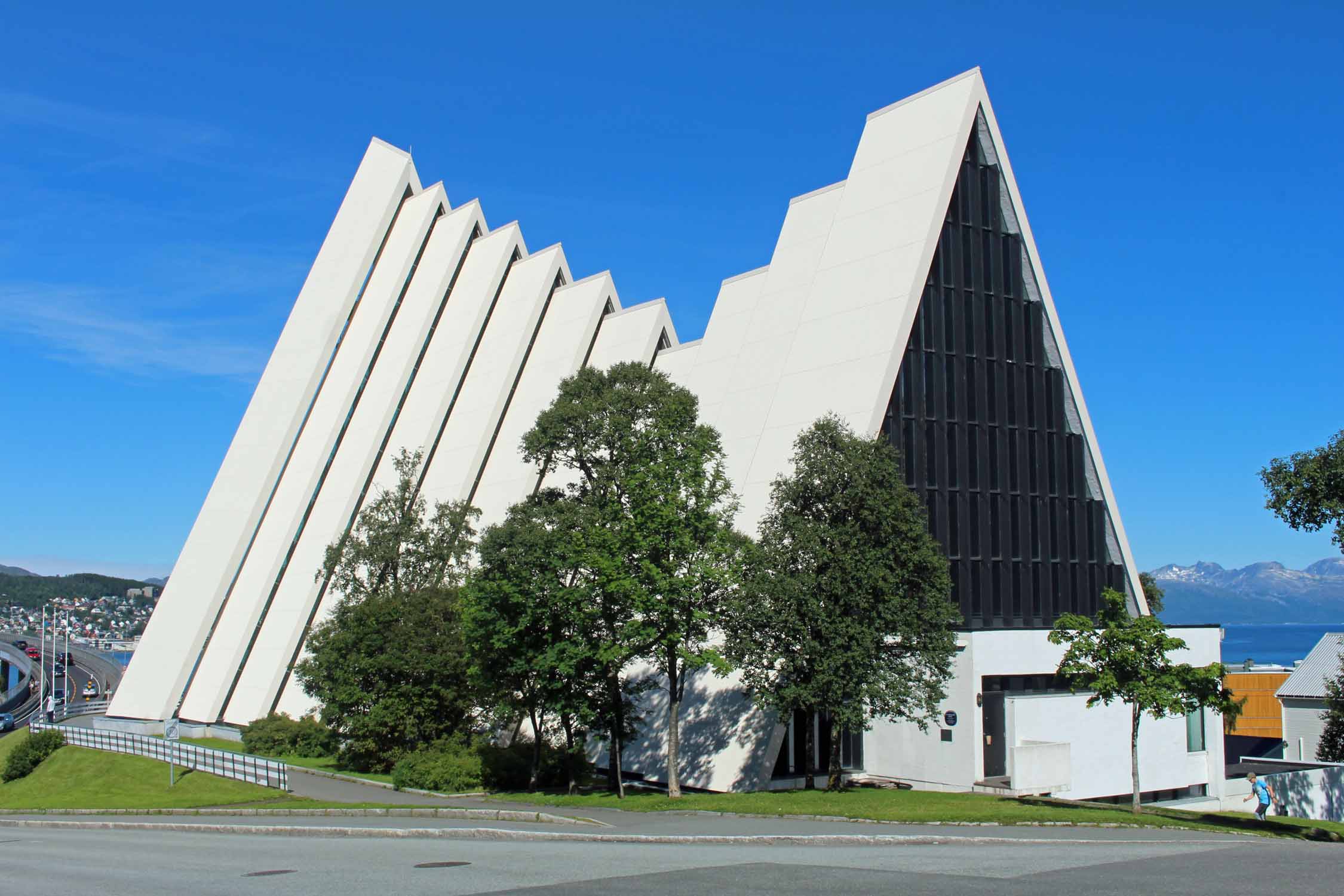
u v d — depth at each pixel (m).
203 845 25.52
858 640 30.55
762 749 37.50
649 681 35.59
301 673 45.34
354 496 60.53
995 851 20.64
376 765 41.38
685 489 31.33
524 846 22.03
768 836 22.36
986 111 46.09
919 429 43.00
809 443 33.28
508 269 66.88
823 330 45.94
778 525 32.59
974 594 43.69
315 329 70.38
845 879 16.17
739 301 55.03
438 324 67.06
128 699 67.00
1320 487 31.83
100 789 45.16
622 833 23.78
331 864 19.62
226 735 59.19
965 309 45.19
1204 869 17.78
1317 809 43.03
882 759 40.28
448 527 46.84
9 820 37.97
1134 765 31.58
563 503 33.34
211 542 68.50
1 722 80.12
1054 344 46.72
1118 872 17.20
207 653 64.12
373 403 64.88
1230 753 65.81
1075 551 46.50
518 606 33.00
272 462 66.69
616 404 32.28
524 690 35.28
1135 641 30.95
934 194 44.59
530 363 61.47
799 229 52.72
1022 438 45.94
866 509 31.72
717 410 50.31
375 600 42.25
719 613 31.80
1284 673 78.81
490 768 37.38
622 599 31.11
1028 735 37.66
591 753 44.84
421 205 71.19
